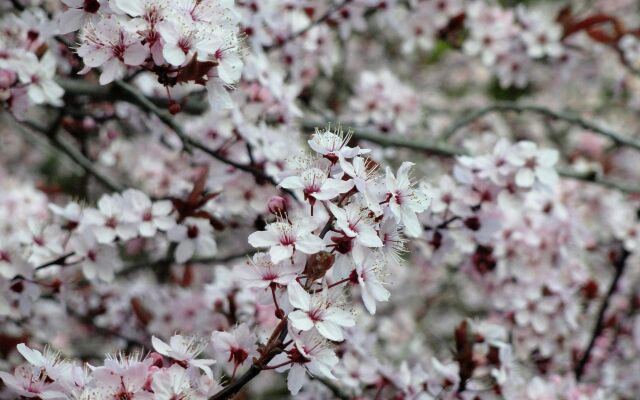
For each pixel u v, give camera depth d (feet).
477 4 21.33
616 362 18.80
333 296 8.36
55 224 13.35
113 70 9.17
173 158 18.24
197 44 9.07
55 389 8.46
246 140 13.94
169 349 8.62
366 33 31.40
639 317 18.88
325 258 7.96
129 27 8.81
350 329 13.26
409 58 32.78
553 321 16.10
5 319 14.60
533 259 15.67
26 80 12.28
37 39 12.96
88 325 18.49
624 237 17.80
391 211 8.56
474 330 13.30
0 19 16.06
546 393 14.03
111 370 7.98
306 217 8.34
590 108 31.01
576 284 16.93
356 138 17.39
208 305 15.25
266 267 8.25
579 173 17.53
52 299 14.94
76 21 9.45
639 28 20.44
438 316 26.91
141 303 16.93
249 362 8.84
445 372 12.73
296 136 15.69
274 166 14.06
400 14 21.04
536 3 32.45
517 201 13.89
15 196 16.28
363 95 19.21
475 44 21.17
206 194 14.05
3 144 27.43
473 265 15.42
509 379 12.98
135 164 20.52
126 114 17.42
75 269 14.26
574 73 25.62
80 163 17.10
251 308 13.93
